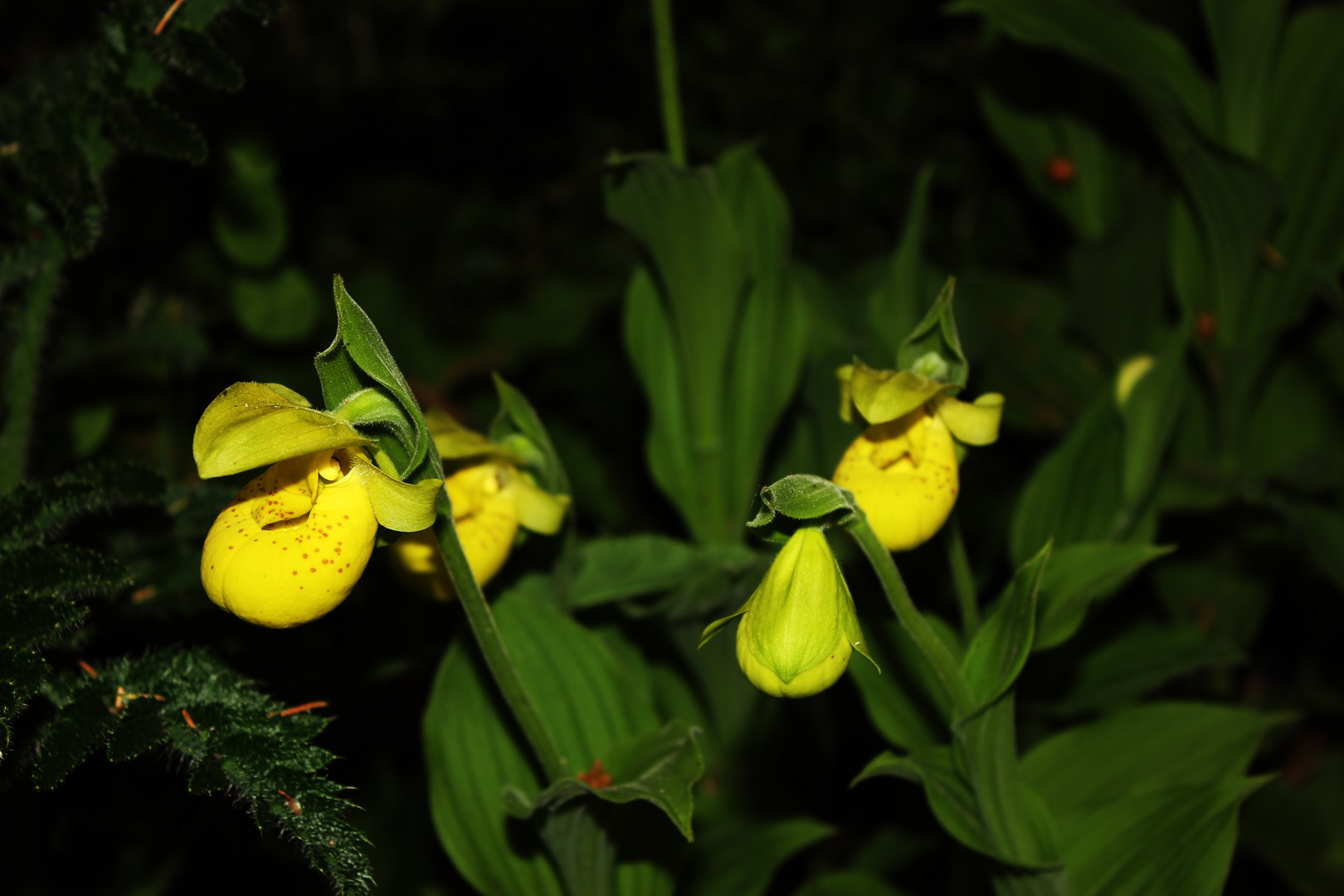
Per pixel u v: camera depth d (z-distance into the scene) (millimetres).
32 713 598
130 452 854
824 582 527
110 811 639
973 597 601
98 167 624
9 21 817
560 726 620
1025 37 687
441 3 1095
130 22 604
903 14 1095
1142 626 705
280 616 524
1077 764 642
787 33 1101
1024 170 958
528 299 1184
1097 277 878
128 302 843
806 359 735
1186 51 763
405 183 1146
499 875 614
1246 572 835
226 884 703
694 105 1126
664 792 550
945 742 637
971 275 1019
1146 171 934
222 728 554
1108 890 600
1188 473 751
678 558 663
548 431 989
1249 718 637
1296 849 715
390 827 733
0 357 654
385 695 691
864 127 1118
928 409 560
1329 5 785
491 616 552
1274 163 783
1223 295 780
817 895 686
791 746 793
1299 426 877
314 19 1063
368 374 523
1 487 627
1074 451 665
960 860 666
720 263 657
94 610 604
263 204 834
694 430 694
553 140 1144
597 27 1101
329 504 526
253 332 899
